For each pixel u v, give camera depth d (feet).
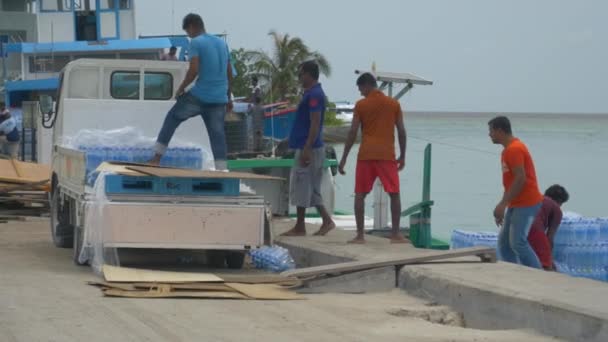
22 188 69.67
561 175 151.12
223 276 36.70
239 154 70.90
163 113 48.55
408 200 111.04
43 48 111.96
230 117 73.87
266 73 196.34
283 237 47.91
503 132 41.93
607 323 25.91
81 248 40.40
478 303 31.32
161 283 34.58
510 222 42.34
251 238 38.65
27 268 40.50
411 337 26.99
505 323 29.91
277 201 66.54
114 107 48.01
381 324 29.07
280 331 27.07
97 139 45.32
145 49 112.27
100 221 37.50
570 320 27.14
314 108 45.50
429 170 53.67
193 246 38.17
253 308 30.83
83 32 120.78
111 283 34.32
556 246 49.52
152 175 37.06
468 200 112.27
